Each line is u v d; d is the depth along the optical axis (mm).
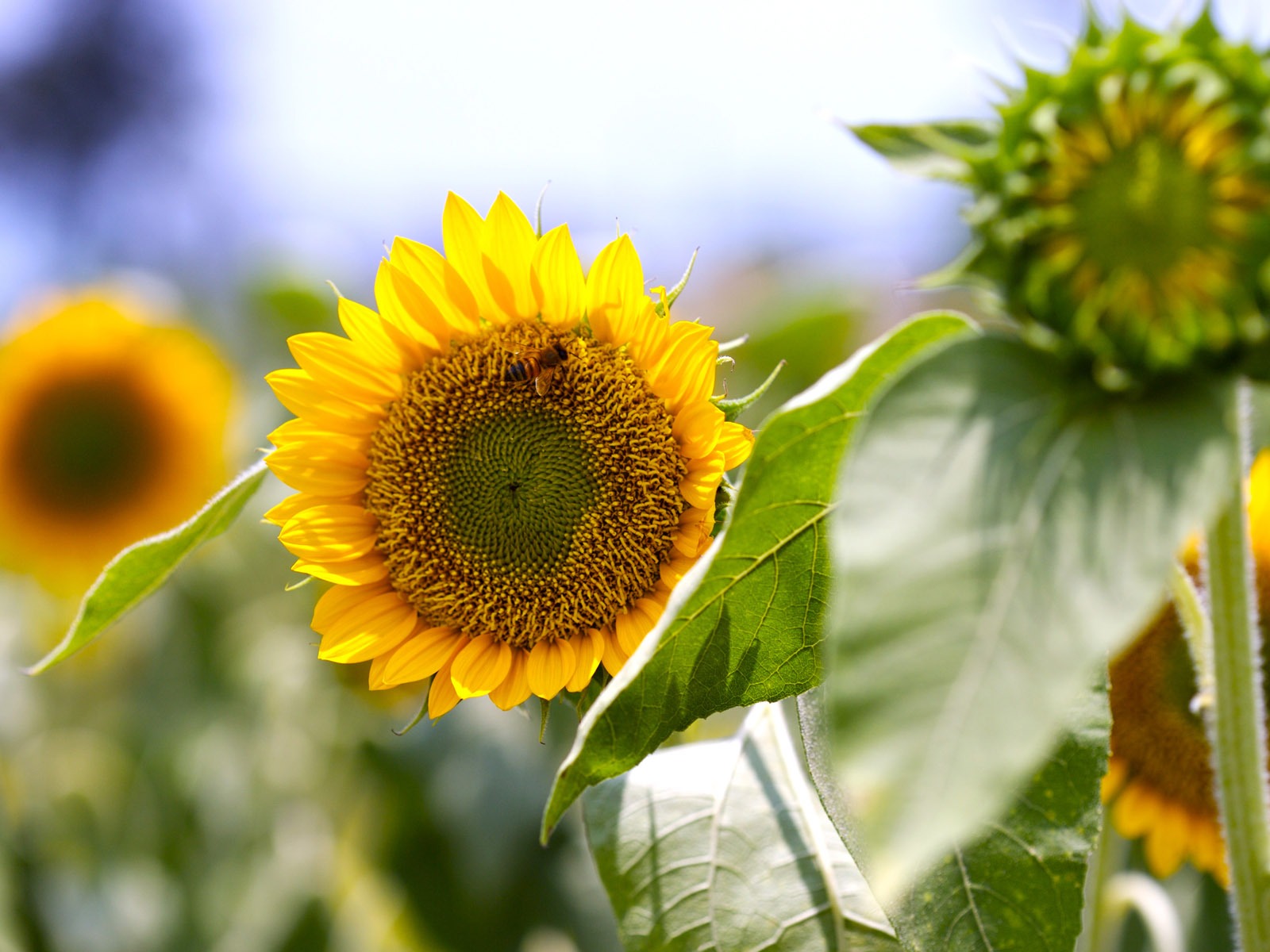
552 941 819
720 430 563
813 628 500
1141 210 445
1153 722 668
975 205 458
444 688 589
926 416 428
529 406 589
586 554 585
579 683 579
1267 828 481
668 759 582
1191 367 441
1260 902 481
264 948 855
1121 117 449
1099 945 646
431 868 849
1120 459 411
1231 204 446
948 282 455
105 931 885
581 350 585
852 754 361
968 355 439
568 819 828
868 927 550
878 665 374
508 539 589
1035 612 378
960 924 510
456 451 591
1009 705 363
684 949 556
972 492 405
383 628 594
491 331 593
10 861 871
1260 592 665
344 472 596
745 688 503
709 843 565
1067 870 506
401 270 583
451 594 590
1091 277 447
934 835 343
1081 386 439
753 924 555
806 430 473
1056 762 508
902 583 387
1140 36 450
